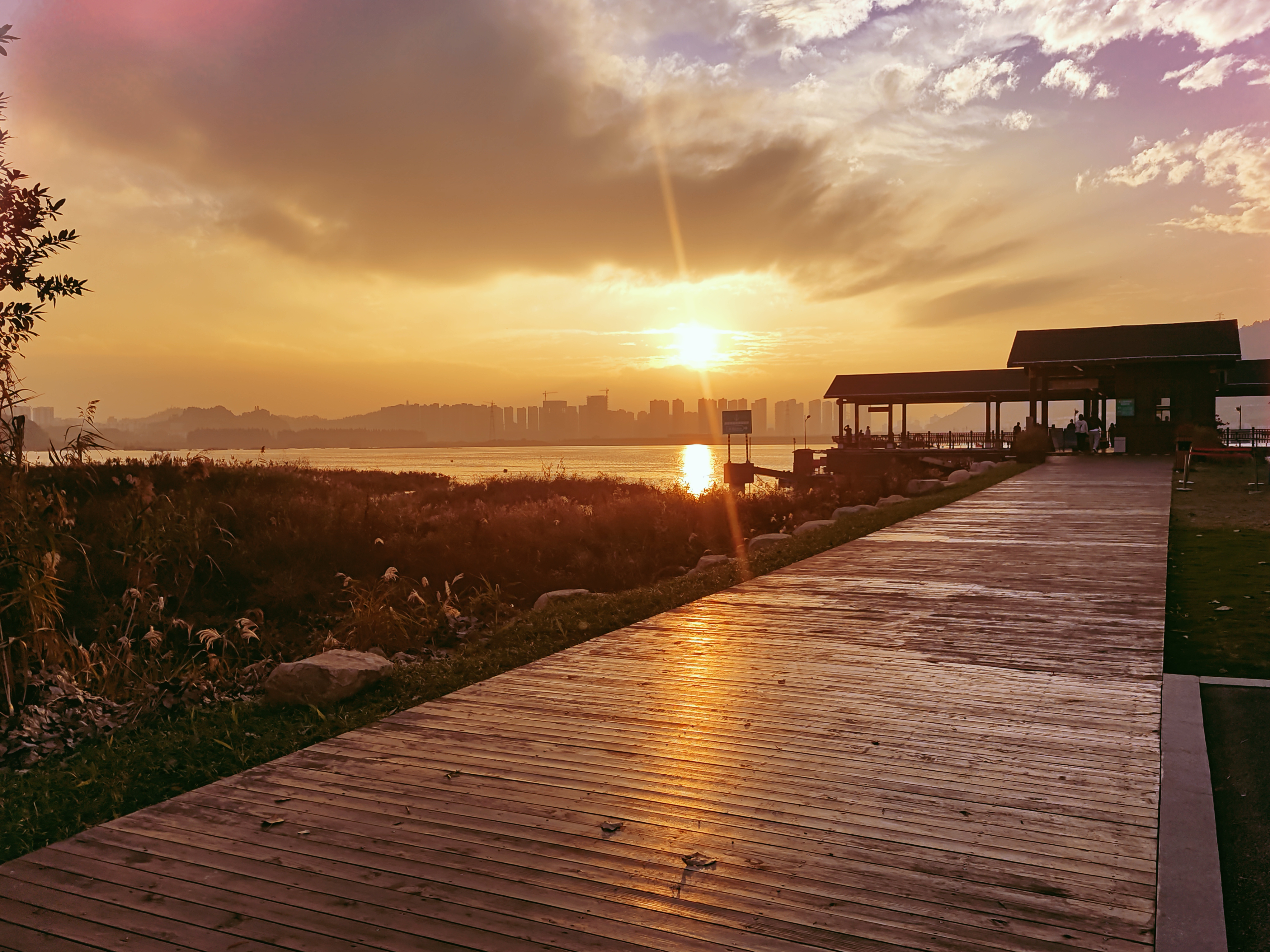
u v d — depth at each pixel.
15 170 6.85
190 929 3.14
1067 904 3.21
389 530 17.14
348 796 4.38
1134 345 36.28
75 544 11.71
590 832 3.89
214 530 14.71
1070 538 13.62
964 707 5.64
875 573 11.05
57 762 5.87
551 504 21.31
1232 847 3.72
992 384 45.94
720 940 3.00
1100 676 6.28
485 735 5.30
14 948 3.02
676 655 7.23
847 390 48.88
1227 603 8.79
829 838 3.79
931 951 2.91
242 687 8.59
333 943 3.02
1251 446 37.56
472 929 3.10
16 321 6.98
